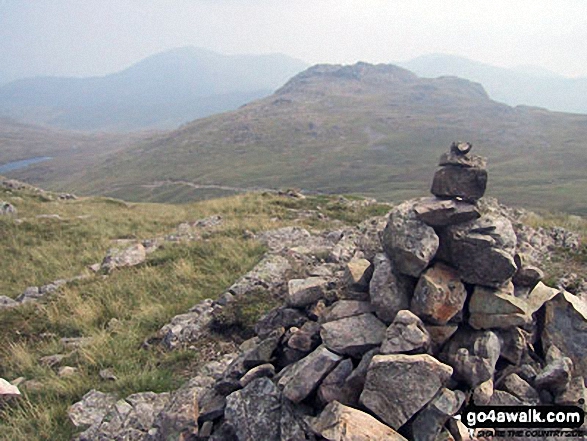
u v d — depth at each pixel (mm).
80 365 2756
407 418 1585
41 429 2240
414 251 1893
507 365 1842
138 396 2365
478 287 1910
